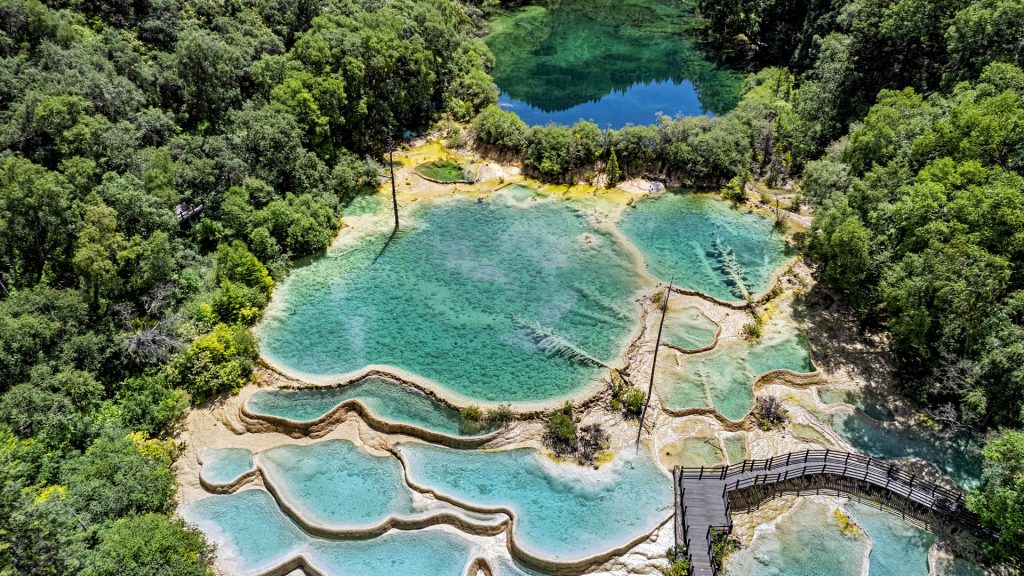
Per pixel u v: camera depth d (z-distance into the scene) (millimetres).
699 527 41031
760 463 45500
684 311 59688
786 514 42906
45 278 52812
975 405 45219
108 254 52000
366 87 85375
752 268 64938
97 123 57500
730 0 129375
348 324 59125
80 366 48938
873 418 49469
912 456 46562
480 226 72625
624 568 40125
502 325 58688
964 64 68062
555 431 47938
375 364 54438
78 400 46594
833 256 56531
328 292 63125
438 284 63875
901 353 53156
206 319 55344
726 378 52969
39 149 56312
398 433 49438
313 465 47344
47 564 31922
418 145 90625
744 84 114062
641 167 80875
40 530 31625
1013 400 43156
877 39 79562
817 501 43625
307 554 41625
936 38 75312
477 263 66750
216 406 51406
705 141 78312
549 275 64812
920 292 47281
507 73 121125
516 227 72375
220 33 81875
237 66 76625
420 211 75500
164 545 35344
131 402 47750
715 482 43594
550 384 52281
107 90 61625
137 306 55500
